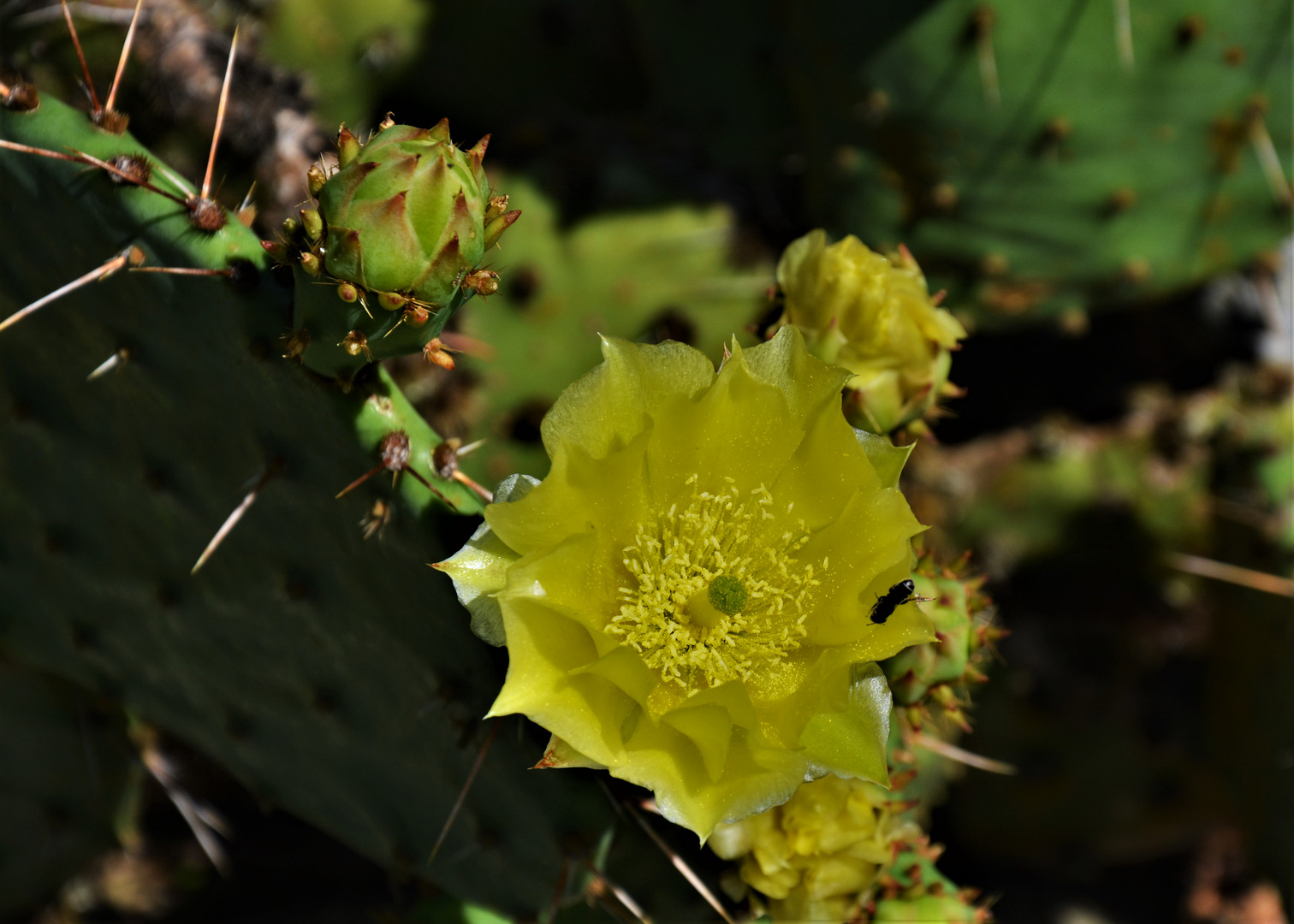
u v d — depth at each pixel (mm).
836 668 532
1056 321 774
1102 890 1020
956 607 577
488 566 534
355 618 578
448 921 639
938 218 708
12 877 718
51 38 692
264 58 720
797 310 582
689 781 529
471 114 852
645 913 583
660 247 731
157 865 979
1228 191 696
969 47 677
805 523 548
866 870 568
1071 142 688
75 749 697
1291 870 809
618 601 551
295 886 987
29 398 596
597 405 538
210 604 603
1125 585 866
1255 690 815
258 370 551
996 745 929
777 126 790
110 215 551
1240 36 671
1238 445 789
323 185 523
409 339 528
